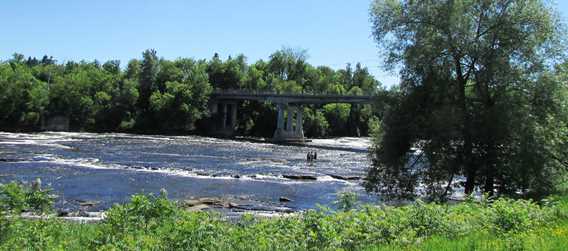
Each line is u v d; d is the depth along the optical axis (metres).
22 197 11.30
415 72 24.67
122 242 9.74
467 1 23.36
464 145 23.52
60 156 48.38
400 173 25.16
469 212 12.84
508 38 23.23
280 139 97.00
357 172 45.28
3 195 11.23
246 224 11.77
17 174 34.91
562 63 23.58
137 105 108.62
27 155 47.66
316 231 10.12
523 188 23.72
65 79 100.75
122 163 45.00
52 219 12.56
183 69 116.44
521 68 23.28
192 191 31.33
